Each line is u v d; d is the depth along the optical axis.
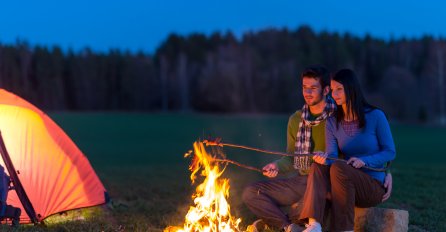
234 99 76.69
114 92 83.06
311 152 5.30
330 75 5.23
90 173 6.59
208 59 83.62
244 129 47.47
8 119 6.21
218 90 76.88
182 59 85.50
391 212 4.96
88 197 6.48
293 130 5.50
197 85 81.50
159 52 94.50
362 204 4.91
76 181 6.45
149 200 7.84
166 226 5.77
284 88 77.88
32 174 6.19
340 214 4.63
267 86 78.00
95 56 82.94
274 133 43.19
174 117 63.28
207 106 77.62
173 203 7.52
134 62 83.81
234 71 77.44
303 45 92.06
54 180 6.29
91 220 5.98
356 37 94.69
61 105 81.00
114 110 82.50
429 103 70.06
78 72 81.62
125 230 5.60
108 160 21.52
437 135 45.38
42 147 6.29
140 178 11.14
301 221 4.97
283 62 82.75
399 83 71.81
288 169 5.54
